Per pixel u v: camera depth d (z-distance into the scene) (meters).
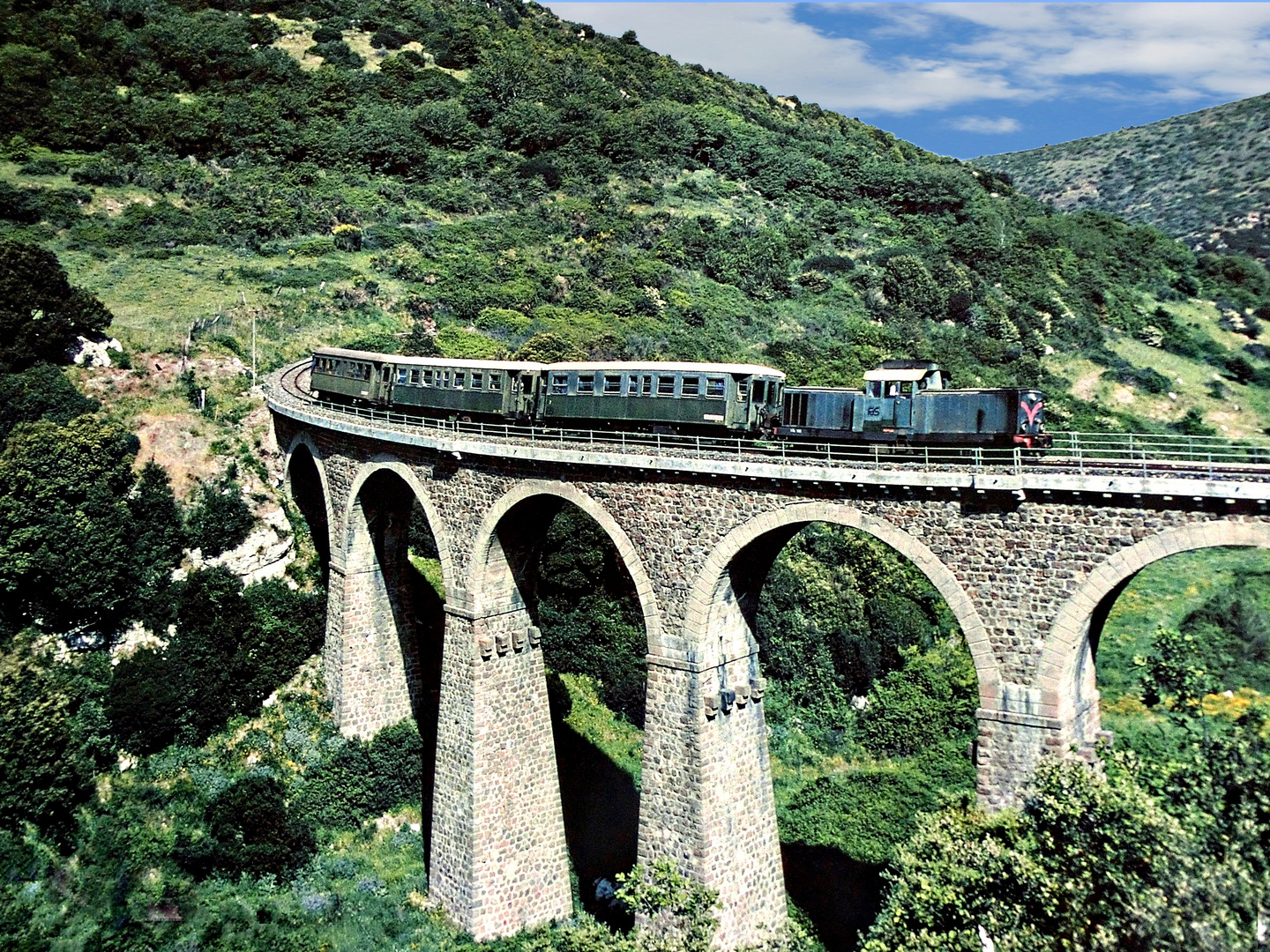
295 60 131.88
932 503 30.70
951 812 30.78
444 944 42.28
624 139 130.25
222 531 58.28
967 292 105.25
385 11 149.75
